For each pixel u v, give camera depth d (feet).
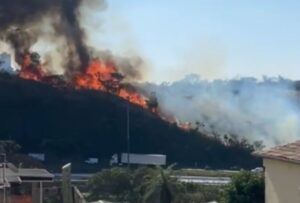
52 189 90.38
